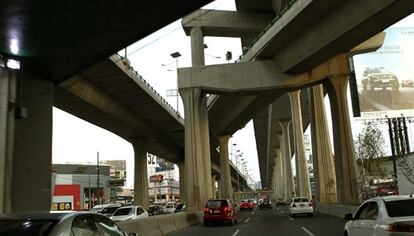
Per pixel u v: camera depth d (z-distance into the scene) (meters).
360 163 51.62
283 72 40.59
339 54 35.91
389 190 45.66
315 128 52.47
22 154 20.17
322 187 50.97
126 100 49.03
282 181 101.44
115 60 36.66
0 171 18.25
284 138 87.31
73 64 20.47
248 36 57.31
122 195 140.75
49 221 6.46
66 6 14.48
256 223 31.44
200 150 44.34
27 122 20.67
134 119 56.38
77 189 92.88
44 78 21.97
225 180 73.62
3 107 18.66
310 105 53.88
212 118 65.62
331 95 39.62
